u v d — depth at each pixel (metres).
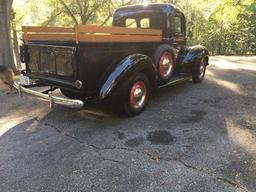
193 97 6.32
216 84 7.67
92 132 4.50
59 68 4.44
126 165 3.48
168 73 5.80
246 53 28.86
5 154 3.84
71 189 3.04
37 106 5.95
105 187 3.06
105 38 4.34
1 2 10.05
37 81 4.92
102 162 3.56
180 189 2.99
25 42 5.03
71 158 3.68
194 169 3.35
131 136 4.30
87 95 4.62
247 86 7.45
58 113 5.44
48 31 4.54
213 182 3.09
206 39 31.11
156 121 4.88
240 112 5.30
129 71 4.63
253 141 4.07
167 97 6.31
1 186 3.13
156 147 3.92
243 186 3.02
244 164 3.44
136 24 6.79
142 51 5.28
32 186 3.12
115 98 4.61
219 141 4.07
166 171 3.32
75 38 3.99
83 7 24.69
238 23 28.47
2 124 4.96
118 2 25.34
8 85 7.00
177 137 4.23
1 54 10.26
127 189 3.01
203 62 7.75
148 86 5.25
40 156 3.76
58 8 25.31
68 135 4.41
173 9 6.35
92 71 4.30
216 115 5.14
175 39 6.59
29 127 4.79
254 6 26.56
